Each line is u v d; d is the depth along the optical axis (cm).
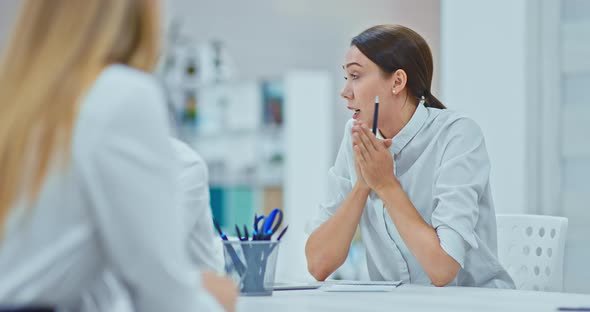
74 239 110
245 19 1020
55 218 110
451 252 233
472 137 255
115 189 108
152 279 110
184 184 180
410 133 262
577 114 427
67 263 111
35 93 111
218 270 190
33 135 110
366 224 274
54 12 115
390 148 266
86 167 108
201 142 866
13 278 111
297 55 993
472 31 471
